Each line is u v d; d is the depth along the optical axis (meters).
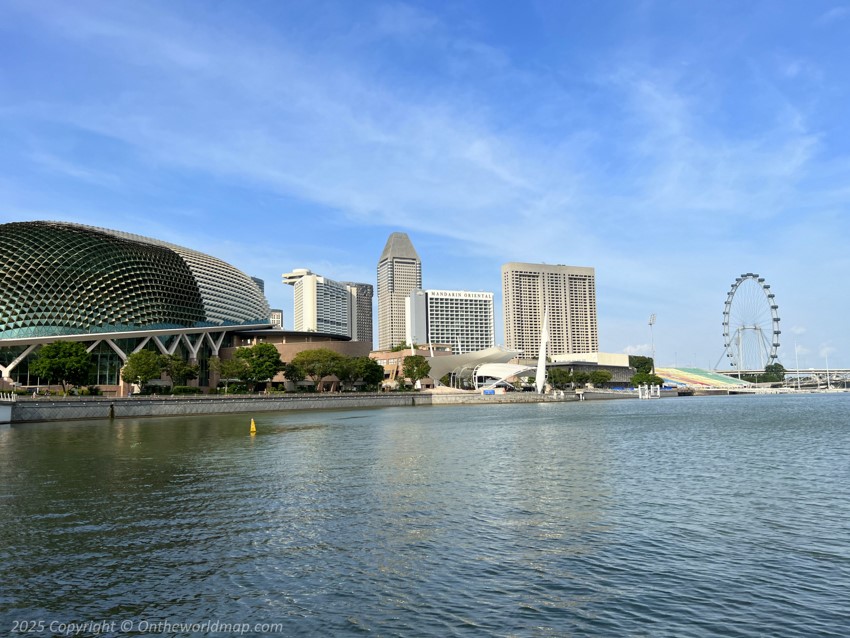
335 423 80.75
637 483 32.41
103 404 90.81
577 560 19.03
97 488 30.83
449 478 33.88
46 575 17.91
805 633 14.05
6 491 30.09
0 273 125.00
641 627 14.40
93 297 131.12
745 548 20.30
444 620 14.79
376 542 20.91
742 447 49.62
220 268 170.38
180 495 28.92
